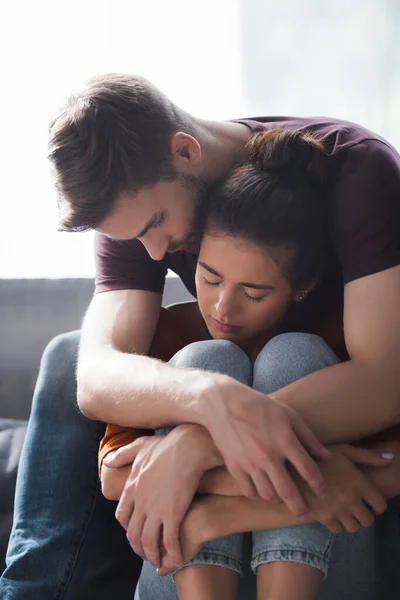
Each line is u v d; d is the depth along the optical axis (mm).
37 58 2061
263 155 1192
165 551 1064
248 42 2047
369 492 1056
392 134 2049
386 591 1159
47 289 2057
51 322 2064
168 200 1148
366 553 1124
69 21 2053
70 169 1100
